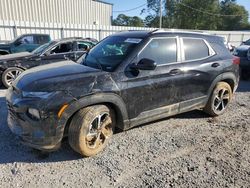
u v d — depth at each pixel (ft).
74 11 76.74
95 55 14.06
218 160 11.93
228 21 223.92
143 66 12.28
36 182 9.99
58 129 10.63
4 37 51.85
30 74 12.09
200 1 185.16
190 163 11.60
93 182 10.09
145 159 11.83
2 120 15.81
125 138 13.79
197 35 15.99
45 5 70.69
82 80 11.28
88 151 11.60
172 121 16.51
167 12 188.55
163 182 10.18
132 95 12.53
